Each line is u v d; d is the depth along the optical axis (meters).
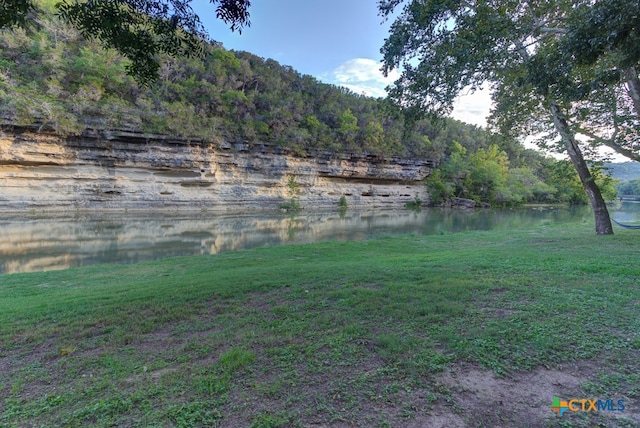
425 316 4.42
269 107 56.41
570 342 3.63
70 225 26.67
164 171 39.84
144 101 39.03
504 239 16.91
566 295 5.17
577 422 2.46
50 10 38.41
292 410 2.63
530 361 3.28
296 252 14.45
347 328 4.11
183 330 4.43
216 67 55.75
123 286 7.86
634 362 3.23
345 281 6.71
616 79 6.00
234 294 5.97
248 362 3.37
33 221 27.50
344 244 16.59
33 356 3.83
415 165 62.69
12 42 33.81
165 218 33.59
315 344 3.75
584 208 62.00
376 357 3.44
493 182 60.31
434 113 8.62
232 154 44.94
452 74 7.48
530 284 5.90
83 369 3.45
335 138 57.47
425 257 10.55
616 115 11.20
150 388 2.99
